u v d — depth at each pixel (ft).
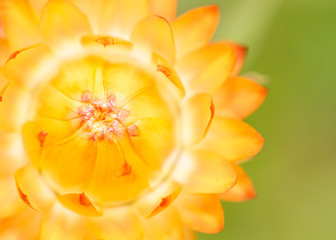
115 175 0.66
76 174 0.66
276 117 0.79
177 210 0.66
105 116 0.66
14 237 0.65
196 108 0.66
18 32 0.65
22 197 0.63
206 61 0.66
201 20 0.66
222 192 0.65
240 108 0.67
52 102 0.66
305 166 0.80
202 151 0.66
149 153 0.66
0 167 0.66
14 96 0.65
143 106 0.66
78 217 0.65
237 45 0.67
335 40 0.78
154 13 0.66
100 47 0.66
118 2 0.65
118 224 0.66
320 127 0.80
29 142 0.65
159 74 0.67
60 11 0.64
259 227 0.79
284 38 0.78
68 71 0.66
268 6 0.75
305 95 0.80
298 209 0.79
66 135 0.66
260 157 0.79
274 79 0.79
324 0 0.78
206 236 0.78
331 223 0.79
